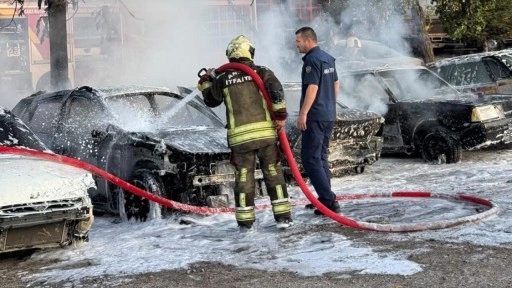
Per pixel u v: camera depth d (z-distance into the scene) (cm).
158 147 732
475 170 969
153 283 511
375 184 920
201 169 735
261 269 532
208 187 755
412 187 879
